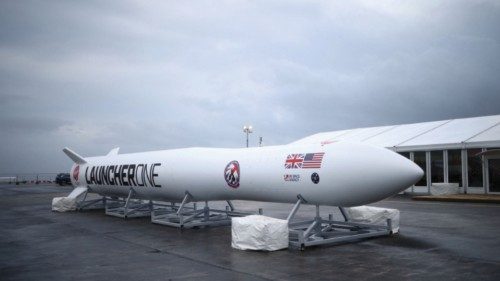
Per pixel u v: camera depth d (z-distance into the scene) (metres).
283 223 10.25
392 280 7.34
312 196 11.26
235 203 24.64
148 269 8.38
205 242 11.44
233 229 10.52
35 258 9.56
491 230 12.81
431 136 30.72
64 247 10.91
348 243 10.88
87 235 12.91
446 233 12.27
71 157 22.34
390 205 21.36
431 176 28.91
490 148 25.80
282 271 8.06
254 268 8.34
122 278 7.73
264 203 24.44
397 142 31.28
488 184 26.00
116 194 20.06
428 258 9.02
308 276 7.67
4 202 26.59
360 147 10.71
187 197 15.12
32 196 32.66
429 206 20.69
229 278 7.59
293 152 11.89
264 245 9.95
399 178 10.34
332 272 7.94
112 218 17.53
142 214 18.08
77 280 7.64
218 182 13.87
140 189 17.48
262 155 12.78
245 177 12.80
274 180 11.95
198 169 14.44
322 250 10.04
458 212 17.75
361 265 8.48
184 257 9.48
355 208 12.94
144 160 17.20
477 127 29.95
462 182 27.19
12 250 10.53
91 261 9.19
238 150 14.21
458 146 27.11
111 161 19.48
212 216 15.48
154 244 11.20
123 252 10.15
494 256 9.17
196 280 7.50
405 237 11.66
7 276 7.98
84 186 21.70
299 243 10.06
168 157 16.06
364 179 10.41
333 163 10.69
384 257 9.18
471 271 7.89
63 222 16.22
